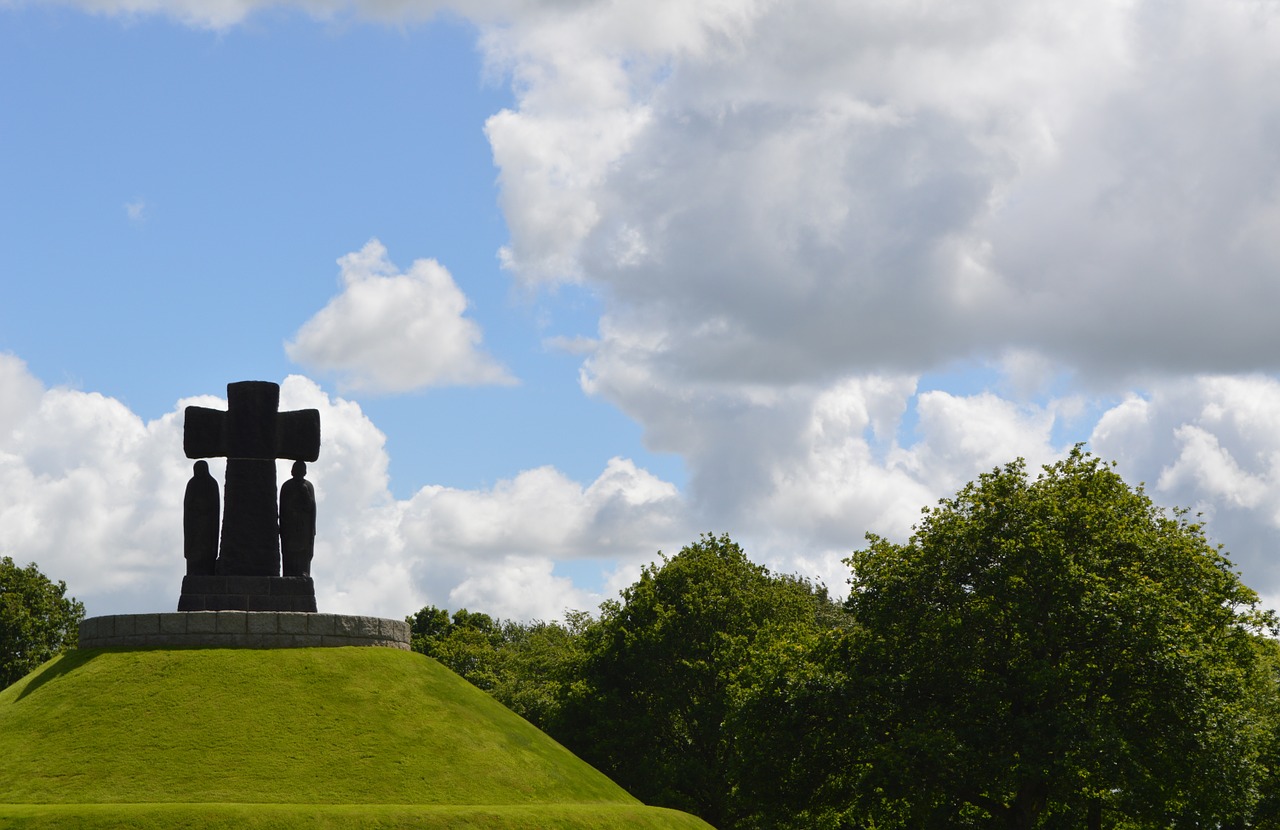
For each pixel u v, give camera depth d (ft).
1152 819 152.76
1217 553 165.27
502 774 144.25
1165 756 147.23
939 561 164.76
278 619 157.69
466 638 386.11
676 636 233.14
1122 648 152.05
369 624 164.35
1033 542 156.15
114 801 125.18
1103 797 159.43
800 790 167.43
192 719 140.67
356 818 120.98
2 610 260.42
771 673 172.04
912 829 166.71
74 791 127.13
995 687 153.58
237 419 163.53
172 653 152.66
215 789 128.67
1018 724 149.48
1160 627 149.59
